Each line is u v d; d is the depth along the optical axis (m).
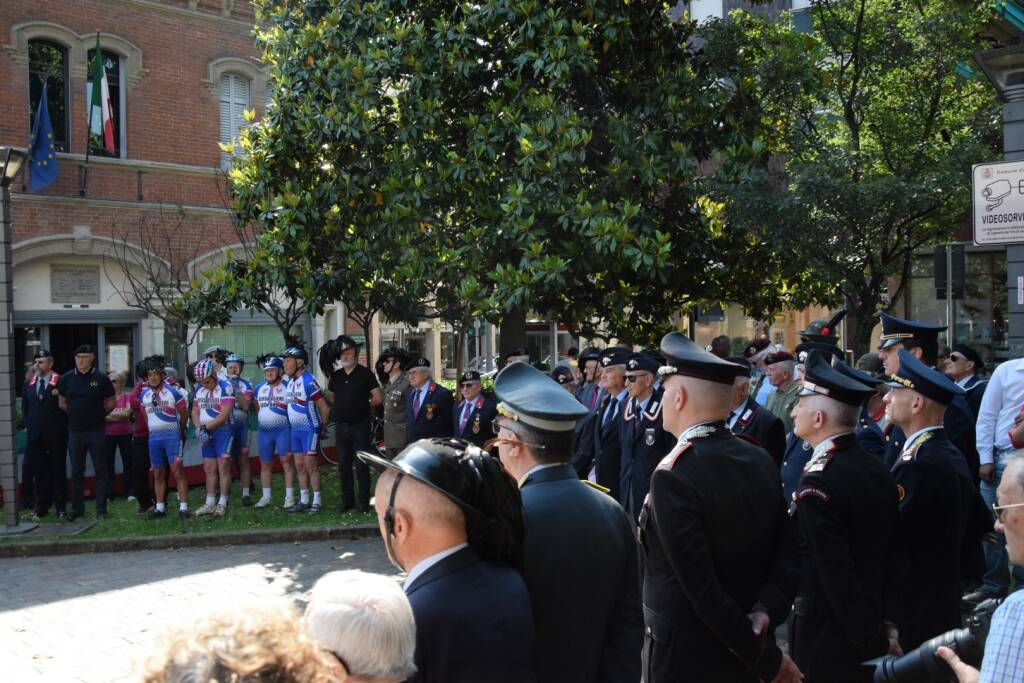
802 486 3.63
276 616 1.54
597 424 7.99
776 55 12.27
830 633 3.67
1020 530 2.35
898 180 10.73
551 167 10.02
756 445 3.46
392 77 11.01
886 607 3.81
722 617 2.98
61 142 17.05
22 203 16.33
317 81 11.14
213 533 9.73
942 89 12.99
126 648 6.36
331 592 1.95
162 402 10.66
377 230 10.91
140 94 17.88
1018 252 7.13
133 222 17.73
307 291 11.20
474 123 10.66
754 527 3.20
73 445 10.72
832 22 13.19
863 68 13.08
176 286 16.88
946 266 8.98
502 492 2.54
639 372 6.72
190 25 18.50
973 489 4.30
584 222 9.87
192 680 1.39
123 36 17.58
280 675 1.43
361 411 10.95
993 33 13.27
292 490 11.22
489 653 2.30
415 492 2.43
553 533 2.78
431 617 2.29
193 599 7.59
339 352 10.96
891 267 12.11
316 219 11.34
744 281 12.86
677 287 12.47
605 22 10.73
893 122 12.91
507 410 3.01
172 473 12.40
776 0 22.42
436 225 11.12
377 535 10.01
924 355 5.85
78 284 17.27
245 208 12.30
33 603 7.52
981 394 7.68
